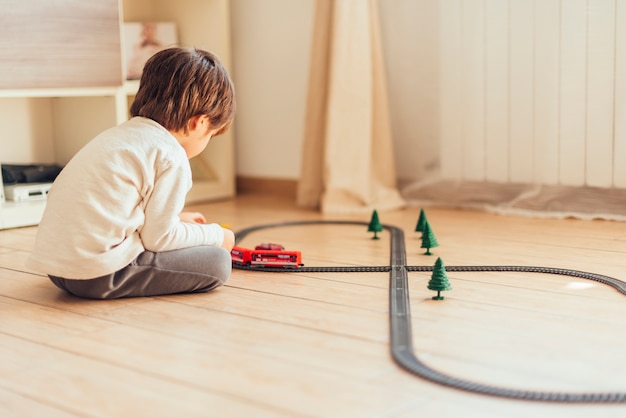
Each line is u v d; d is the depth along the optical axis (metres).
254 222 2.27
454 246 1.86
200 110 1.43
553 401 0.92
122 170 1.33
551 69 2.21
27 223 2.20
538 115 2.25
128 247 1.36
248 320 1.27
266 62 2.83
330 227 2.17
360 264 1.68
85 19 2.18
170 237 1.38
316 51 2.46
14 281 1.57
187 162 1.41
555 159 2.23
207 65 1.44
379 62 2.47
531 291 1.43
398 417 0.89
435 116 2.46
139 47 2.65
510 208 2.33
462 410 0.90
